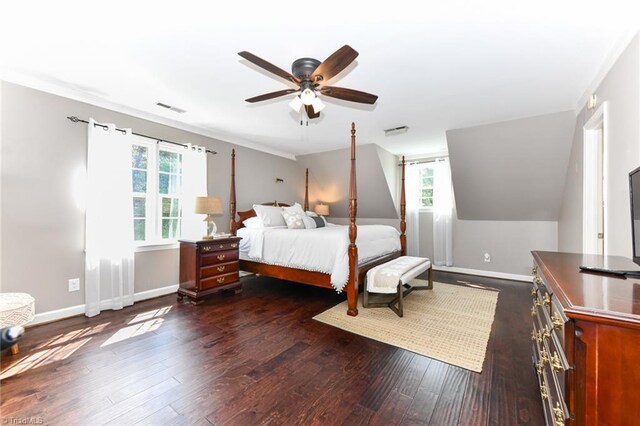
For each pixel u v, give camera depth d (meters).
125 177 3.28
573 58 2.18
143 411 1.59
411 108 3.25
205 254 3.53
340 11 1.68
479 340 2.48
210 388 1.81
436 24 1.80
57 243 2.88
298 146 5.25
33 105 2.72
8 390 1.76
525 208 4.53
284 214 4.47
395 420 1.54
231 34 1.92
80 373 1.95
